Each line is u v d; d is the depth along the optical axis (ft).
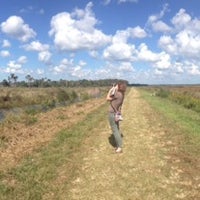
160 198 27.20
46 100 143.95
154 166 35.22
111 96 40.40
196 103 106.22
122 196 27.58
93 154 40.01
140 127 58.80
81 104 122.52
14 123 63.05
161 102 121.80
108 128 58.03
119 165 35.65
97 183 30.40
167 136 50.01
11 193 27.50
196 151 40.81
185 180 31.09
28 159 37.22
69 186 29.55
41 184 29.50
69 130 55.21
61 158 37.60
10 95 149.07
